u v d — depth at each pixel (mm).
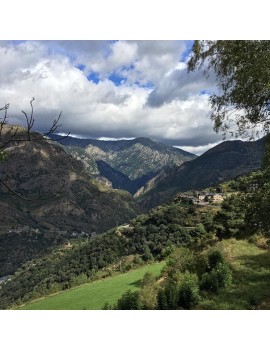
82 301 48312
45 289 105688
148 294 25984
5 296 132000
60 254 160500
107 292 49625
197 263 29812
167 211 117312
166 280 30953
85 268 110875
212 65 15688
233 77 15242
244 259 28594
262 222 21156
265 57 13359
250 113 15828
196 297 21016
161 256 70438
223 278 23078
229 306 18391
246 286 22062
